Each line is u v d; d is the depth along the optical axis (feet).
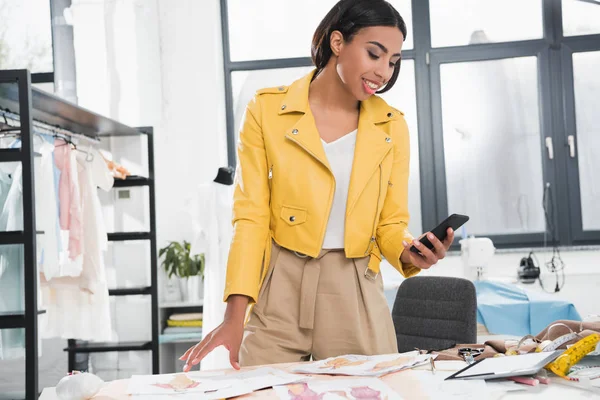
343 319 4.58
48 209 10.00
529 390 3.43
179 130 14.85
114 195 13.50
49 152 10.16
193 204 11.70
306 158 4.62
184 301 13.88
